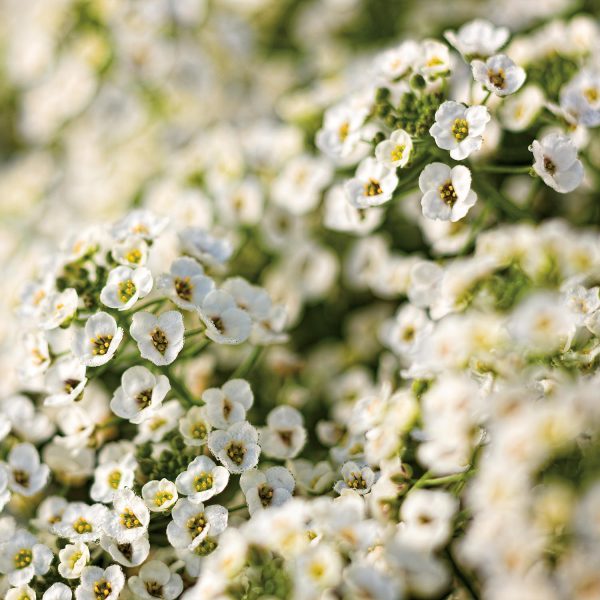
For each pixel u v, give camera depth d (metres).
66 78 0.28
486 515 0.21
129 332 0.23
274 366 0.25
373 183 0.23
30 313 0.23
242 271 0.26
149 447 0.23
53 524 0.22
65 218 0.28
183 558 0.22
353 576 0.21
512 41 0.25
